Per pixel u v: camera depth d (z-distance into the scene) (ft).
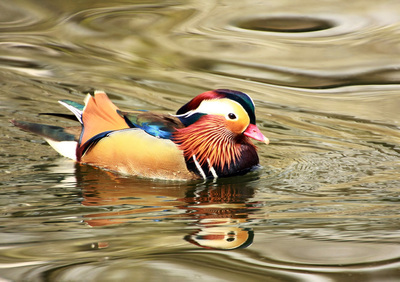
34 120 41.37
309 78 50.70
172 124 35.29
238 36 56.90
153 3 63.72
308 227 25.95
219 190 32.45
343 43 54.75
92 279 20.62
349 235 24.95
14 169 34.22
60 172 34.24
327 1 62.69
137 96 46.52
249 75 51.11
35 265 21.74
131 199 30.42
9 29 58.03
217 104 34.94
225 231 25.52
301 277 20.77
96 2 63.77
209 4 63.26
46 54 53.62
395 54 52.90
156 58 53.88
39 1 63.36
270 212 28.48
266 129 42.09
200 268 21.50
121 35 56.90
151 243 23.94
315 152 38.37
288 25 58.13
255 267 21.66
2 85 47.32
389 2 61.77
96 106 36.73
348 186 32.71
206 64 52.80
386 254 22.68
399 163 36.40
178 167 34.17
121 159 34.71
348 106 46.42
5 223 26.43
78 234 24.99
